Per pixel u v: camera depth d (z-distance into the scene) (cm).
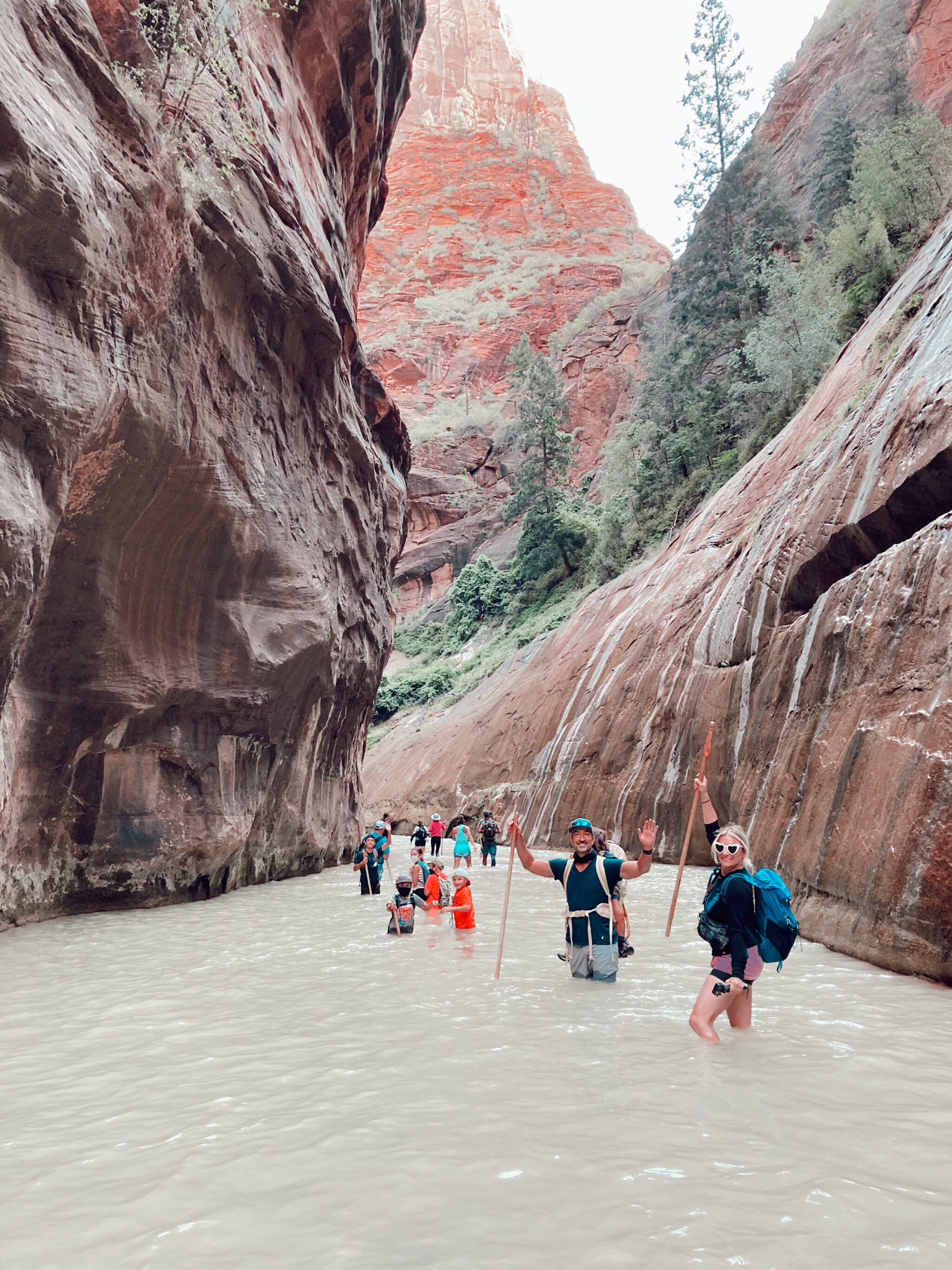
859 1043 492
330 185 1878
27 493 768
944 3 4303
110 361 892
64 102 809
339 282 1716
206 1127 360
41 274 788
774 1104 383
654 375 4653
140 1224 274
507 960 768
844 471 1472
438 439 6700
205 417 1137
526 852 711
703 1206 280
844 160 4047
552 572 4716
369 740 4541
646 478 4103
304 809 1802
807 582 1518
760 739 1380
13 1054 481
